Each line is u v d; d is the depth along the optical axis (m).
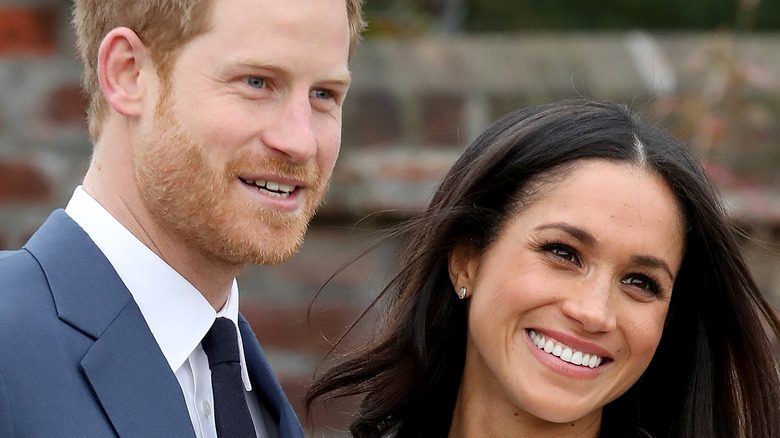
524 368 9.73
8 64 15.55
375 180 16.08
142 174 8.86
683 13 21.95
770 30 21.62
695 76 16.33
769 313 10.38
